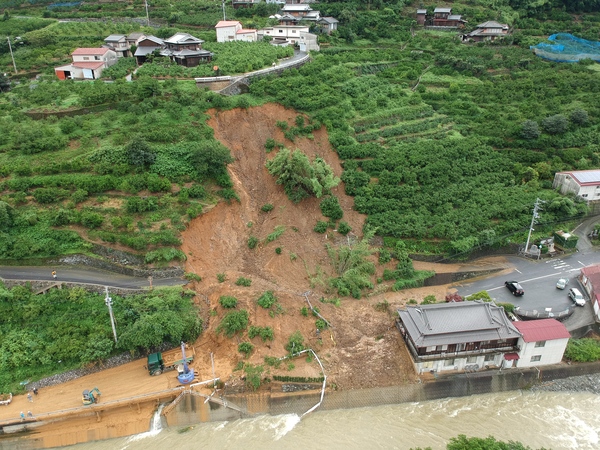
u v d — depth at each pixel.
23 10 110.00
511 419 41.97
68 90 70.06
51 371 42.38
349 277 53.78
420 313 45.44
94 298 46.34
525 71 91.25
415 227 59.06
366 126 72.69
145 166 56.38
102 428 40.09
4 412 39.50
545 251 61.22
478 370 45.34
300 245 57.25
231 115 66.44
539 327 45.41
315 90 74.94
